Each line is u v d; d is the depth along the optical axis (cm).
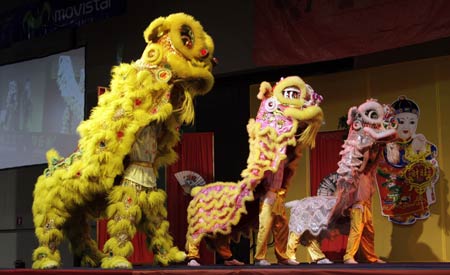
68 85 692
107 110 372
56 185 381
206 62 390
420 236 491
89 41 696
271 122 398
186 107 388
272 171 391
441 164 489
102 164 365
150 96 373
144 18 646
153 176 382
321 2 516
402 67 512
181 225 529
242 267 329
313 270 274
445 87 494
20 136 730
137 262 518
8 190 749
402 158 502
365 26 493
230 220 402
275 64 534
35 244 714
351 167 419
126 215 362
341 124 534
